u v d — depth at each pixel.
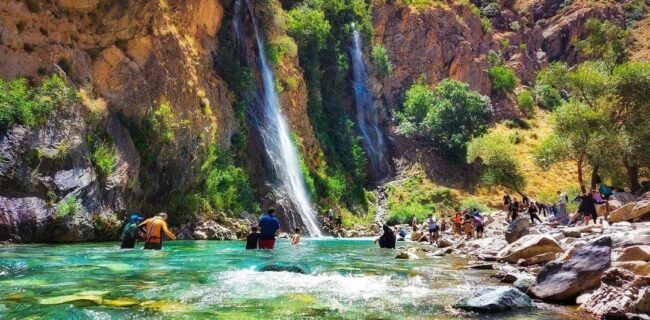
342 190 44.44
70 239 17.70
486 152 53.41
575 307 6.65
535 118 78.06
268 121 36.59
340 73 52.75
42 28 20.16
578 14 109.00
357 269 10.99
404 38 70.56
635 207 19.02
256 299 6.81
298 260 12.98
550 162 35.22
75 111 19.33
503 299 6.51
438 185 56.66
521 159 65.12
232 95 32.62
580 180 33.75
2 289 7.09
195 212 25.11
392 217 47.25
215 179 27.59
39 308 5.77
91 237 18.66
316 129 46.16
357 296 7.26
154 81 24.73
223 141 30.36
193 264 11.02
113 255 12.71
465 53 74.81
